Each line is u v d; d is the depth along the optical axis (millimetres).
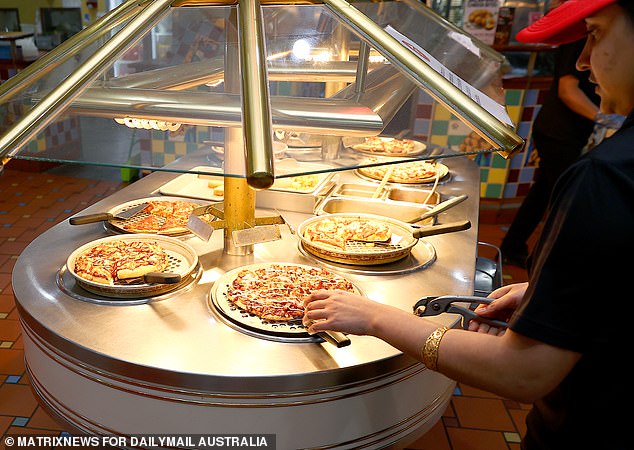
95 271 1412
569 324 872
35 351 1337
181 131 1110
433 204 2262
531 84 4293
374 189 2336
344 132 1186
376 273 1590
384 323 1110
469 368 987
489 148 1242
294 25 1578
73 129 1128
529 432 1217
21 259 1575
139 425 1209
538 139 3484
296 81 1357
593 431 1034
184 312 1336
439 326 1073
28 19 6703
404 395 1296
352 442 1253
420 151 1219
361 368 1170
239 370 1127
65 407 1310
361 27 1451
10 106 1229
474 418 2387
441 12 4441
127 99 1201
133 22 1466
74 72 1289
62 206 4293
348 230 1799
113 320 1288
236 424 1164
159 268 1470
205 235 1493
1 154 1060
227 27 1459
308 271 1527
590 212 834
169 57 1438
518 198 4664
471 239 1877
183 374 1115
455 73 1705
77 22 6734
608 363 970
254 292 1386
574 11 905
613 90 921
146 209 1946
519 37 1037
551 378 914
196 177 2320
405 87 1349
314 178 2311
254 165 881
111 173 5102
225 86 1281
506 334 966
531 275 958
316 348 1216
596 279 848
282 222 1644
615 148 861
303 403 1160
